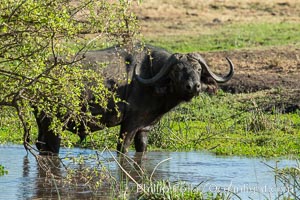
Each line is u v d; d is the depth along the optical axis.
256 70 81.88
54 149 48.09
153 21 117.38
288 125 61.16
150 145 55.78
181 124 62.56
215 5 124.06
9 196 37.97
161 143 55.88
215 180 42.75
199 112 66.12
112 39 36.41
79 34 38.81
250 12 121.56
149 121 51.38
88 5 35.28
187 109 66.38
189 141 56.38
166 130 57.94
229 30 109.25
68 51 35.91
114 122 50.12
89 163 47.41
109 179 40.25
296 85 75.06
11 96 35.84
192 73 49.53
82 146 53.72
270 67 82.31
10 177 42.75
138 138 52.41
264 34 104.44
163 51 51.72
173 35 108.56
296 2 124.69
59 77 35.38
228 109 67.88
